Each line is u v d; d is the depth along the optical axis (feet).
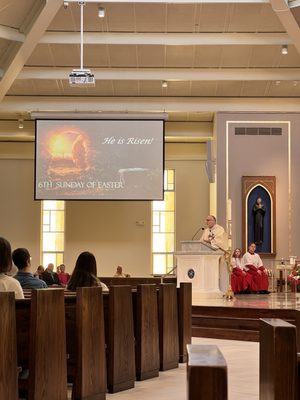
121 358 21.57
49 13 46.50
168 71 62.34
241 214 67.41
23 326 19.13
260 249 67.05
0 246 18.70
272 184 67.21
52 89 66.28
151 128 66.28
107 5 50.49
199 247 45.70
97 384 19.56
